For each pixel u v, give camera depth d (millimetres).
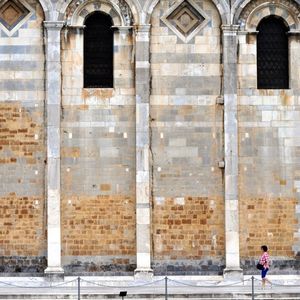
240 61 44938
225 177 44500
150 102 44656
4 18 44688
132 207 44500
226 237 44344
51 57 44250
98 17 44906
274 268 44688
